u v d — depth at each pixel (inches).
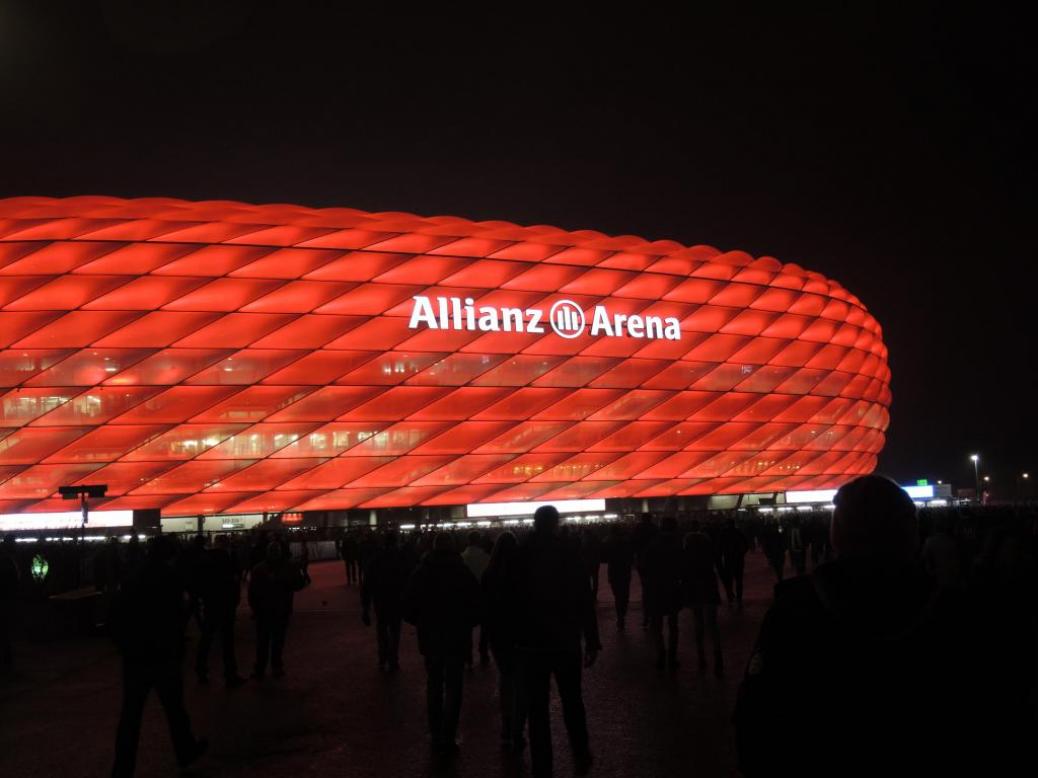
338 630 733.3
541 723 282.7
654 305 2059.5
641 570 502.3
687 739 340.8
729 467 2190.0
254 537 1536.7
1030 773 99.6
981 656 99.6
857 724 99.8
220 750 350.3
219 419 1758.1
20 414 1665.8
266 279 1752.0
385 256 1839.3
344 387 1807.3
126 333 1692.9
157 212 1768.0
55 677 539.5
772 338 2206.0
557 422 1971.0
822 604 105.0
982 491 4591.5
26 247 1659.7
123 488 1747.0
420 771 313.0
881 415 2628.0
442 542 352.8
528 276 1946.4
